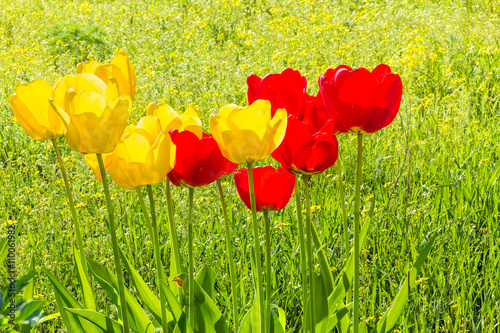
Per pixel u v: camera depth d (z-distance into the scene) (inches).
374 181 145.7
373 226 117.0
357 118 53.8
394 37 296.8
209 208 126.3
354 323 59.2
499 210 127.3
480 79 222.4
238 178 57.2
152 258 115.2
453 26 306.7
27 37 351.3
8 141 192.1
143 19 366.6
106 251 114.5
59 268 110.5
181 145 54.9
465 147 159.6
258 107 47.9
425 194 129.6
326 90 54.1
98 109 45.8
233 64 260.1
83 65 63.6
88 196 138.4
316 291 64.4
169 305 63.5
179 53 291.4
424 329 82.6
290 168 55.1
